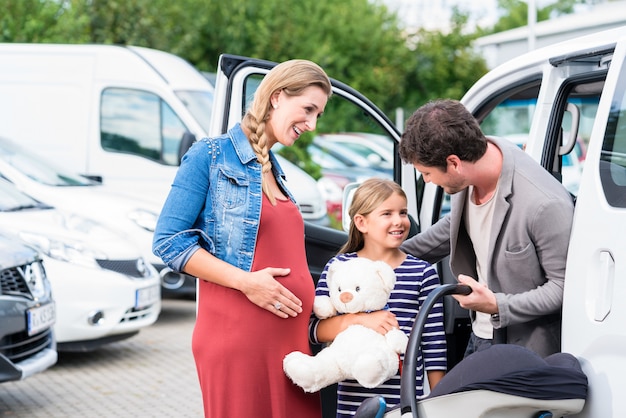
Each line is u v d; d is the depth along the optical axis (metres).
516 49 19.91
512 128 15.01
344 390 3.55
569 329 3.10
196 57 21.38
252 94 4.23
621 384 2.88
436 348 3.52
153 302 7.65
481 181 3.33
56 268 7.14
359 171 15.75
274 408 3.34
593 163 3.12
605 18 15.50
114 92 10.80
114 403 6.66
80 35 18.84
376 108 4.63
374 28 24.58
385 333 3.36
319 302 3.45
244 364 3.31
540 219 3.21
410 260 3.65
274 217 3.35
